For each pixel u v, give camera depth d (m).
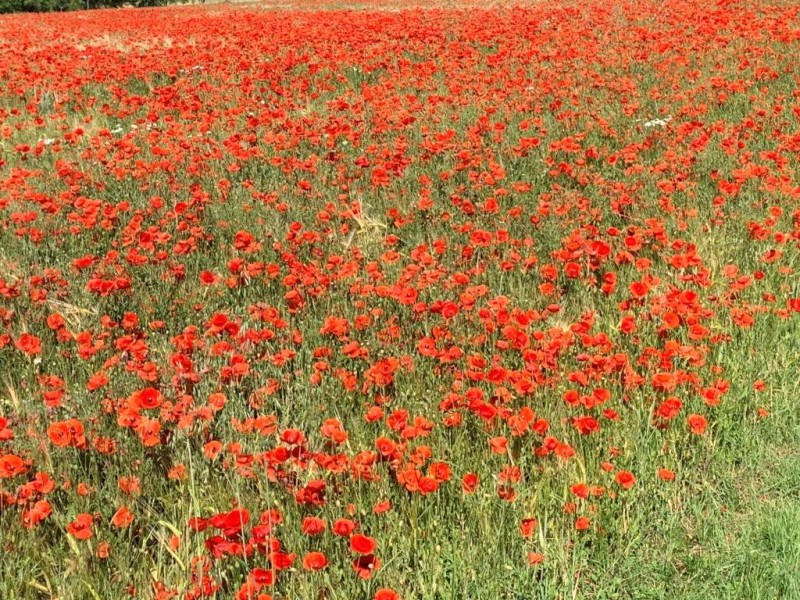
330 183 7.68
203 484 3.46
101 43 17.89
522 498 3.29
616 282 5.20
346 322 4.30
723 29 13.74
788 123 8.27
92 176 7.84
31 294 4.93
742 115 9.14
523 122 8.45
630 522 3.26
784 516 3.25
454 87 10.29
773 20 13.51
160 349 4.68
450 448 3.60
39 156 8.62
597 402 3.53
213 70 13.28
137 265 5.75
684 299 4.23
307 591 2.77
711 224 6.08
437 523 3.19
